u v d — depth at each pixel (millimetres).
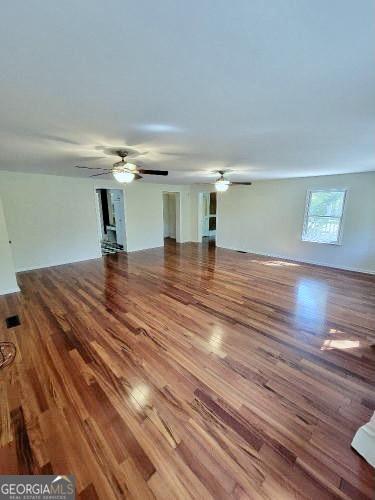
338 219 5094
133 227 6863
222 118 1768
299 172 4656
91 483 1216
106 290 3879
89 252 5957
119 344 2396
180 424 1533
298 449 1381
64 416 1589
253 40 938
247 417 1586
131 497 1157
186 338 2502
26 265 5016
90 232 5918
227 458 1332
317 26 858
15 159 3273
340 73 1170
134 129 2012
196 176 5414
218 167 4043
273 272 4898
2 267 3701
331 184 5062
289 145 2539
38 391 1803
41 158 3199
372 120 1812
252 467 1287
